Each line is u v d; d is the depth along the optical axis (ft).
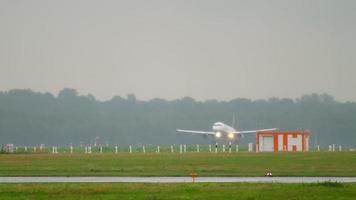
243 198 543.39
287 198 545.03
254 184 653.71
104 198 547.08
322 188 606.14
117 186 634.43
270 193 572.92
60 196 562.66
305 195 563.07
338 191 586.86
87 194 574.97
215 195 561.02
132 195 565.53
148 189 606.55
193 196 556.10
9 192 586.45
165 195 563.48
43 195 569.23
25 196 562.66
